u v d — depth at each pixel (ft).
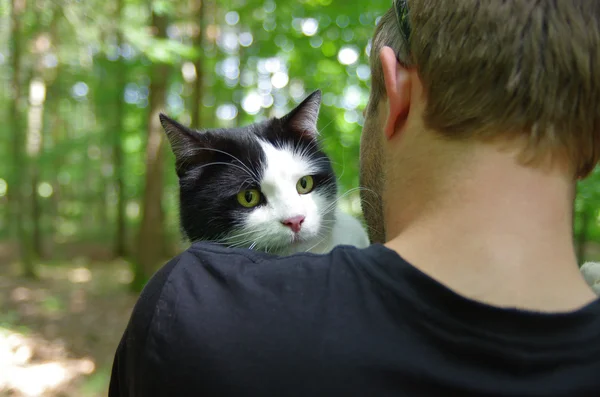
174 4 27.50
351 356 2.55
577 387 2.39
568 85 2.64
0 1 34.14
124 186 47.83
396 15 3.43
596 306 2.60
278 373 2.61
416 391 2.45
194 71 33.60
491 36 2.66
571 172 2.80
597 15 2.69
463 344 2.46
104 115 38.55
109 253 48.80
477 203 2.70
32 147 35.14
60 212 66.59
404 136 3.18
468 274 2.63
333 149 17.84
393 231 3.32
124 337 3.53
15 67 35.12
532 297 2.57
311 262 2.99
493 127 2.68
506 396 2.36
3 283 31.48
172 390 2.81
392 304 2.63
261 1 27.86
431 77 2.90
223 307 2.88
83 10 21.85
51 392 15.84
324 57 26.08
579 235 19.48
